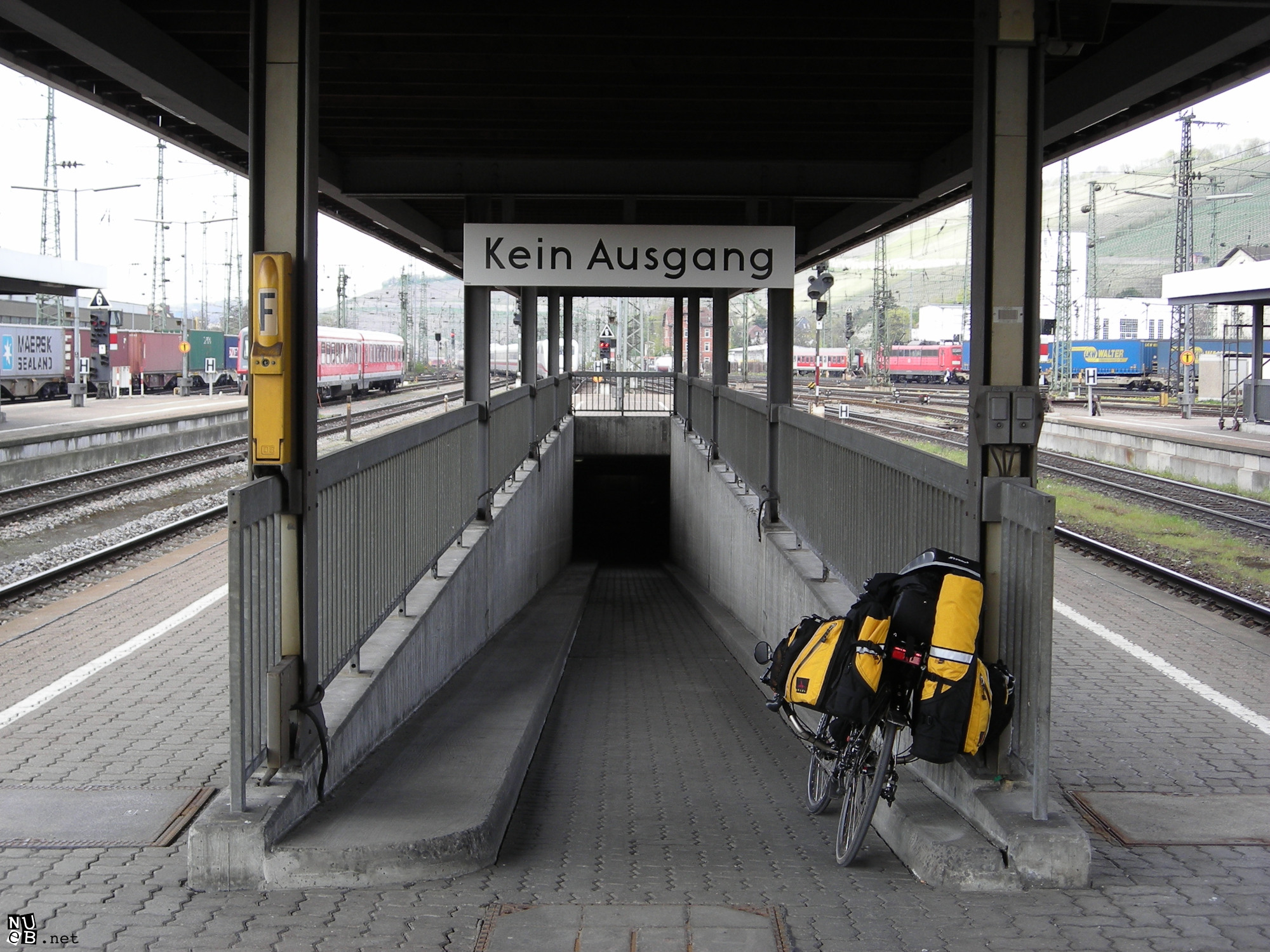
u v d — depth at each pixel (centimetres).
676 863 420
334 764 461
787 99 794
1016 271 450
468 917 352
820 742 468
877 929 345
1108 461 2412
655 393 2302
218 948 326
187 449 2444
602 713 751
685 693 829
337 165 1002
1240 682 695
